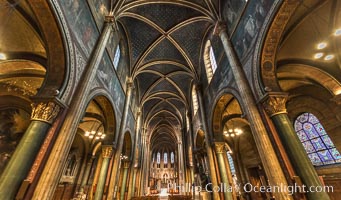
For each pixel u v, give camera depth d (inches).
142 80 684.7
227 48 292.7
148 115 884.6
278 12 180.1
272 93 185.0
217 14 358.3
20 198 120.3
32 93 343.3
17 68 269.4
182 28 493.7
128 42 484.1
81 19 217.9
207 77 454.9
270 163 164.7
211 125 401.7
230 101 382.6
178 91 748.6
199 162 562.3
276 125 176.7
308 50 260.5
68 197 535.8
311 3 202.8
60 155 152.0
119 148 363.9
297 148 156.5
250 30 237.3
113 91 345.1
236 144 591.2
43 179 136.3
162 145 1614.2
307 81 316.5
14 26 209.9
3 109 358.3
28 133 146.0
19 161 131.6
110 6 331.6
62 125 168.6
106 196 305.4
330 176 312.5
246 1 256.4
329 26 226.1
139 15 438.3
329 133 323.0
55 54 178.9
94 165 650.8
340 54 253.9
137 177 670.5
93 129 595.8
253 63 220.4
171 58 579.5
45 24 167.5
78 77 205.5
